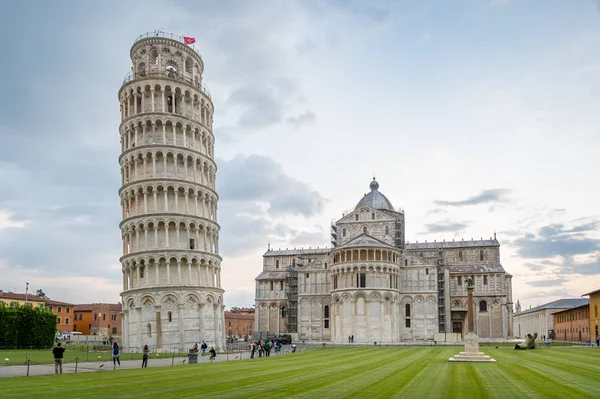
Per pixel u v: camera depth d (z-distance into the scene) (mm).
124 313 87250
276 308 153375
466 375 40438
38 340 95875
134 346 84688
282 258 164125
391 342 117188
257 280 156125
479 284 140500
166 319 83875
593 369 45531
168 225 87250
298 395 29172
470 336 57906
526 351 77562
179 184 89250
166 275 85625
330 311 127875
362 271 119500
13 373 45188
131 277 88188
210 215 94812
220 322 89875
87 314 179750
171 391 31016
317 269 134625
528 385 33750
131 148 90938
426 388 32312
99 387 33219
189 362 60062
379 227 134000
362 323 117438
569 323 145500
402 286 127125
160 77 92188
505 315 138125
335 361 59375
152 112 91000
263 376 40656
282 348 98625
